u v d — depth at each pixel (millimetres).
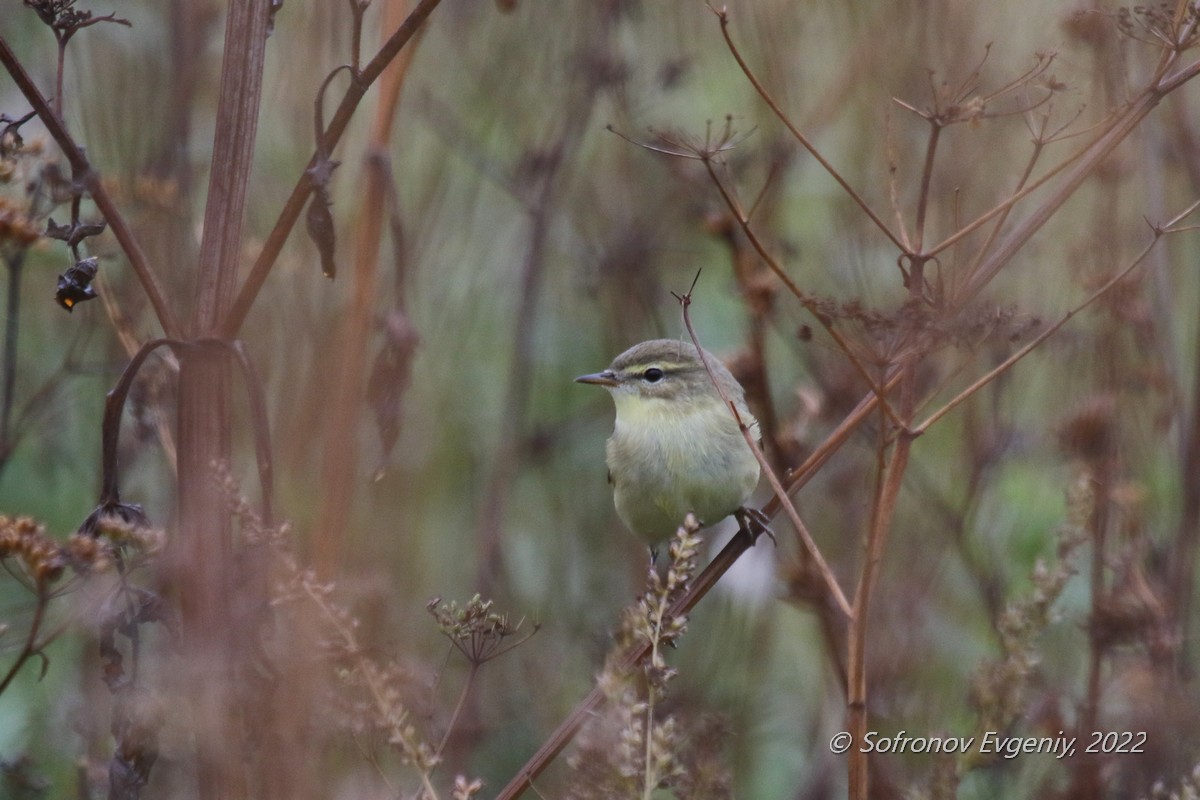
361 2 5852
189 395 5902
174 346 5879
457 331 12836
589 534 13367
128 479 9570
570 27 13016
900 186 11422
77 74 9469
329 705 6219
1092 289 10336
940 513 11281
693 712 10508
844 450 12523
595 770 6145
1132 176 11406
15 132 6656
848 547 11805
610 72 12617
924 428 6105
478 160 12641
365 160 8273
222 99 5984
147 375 7754
